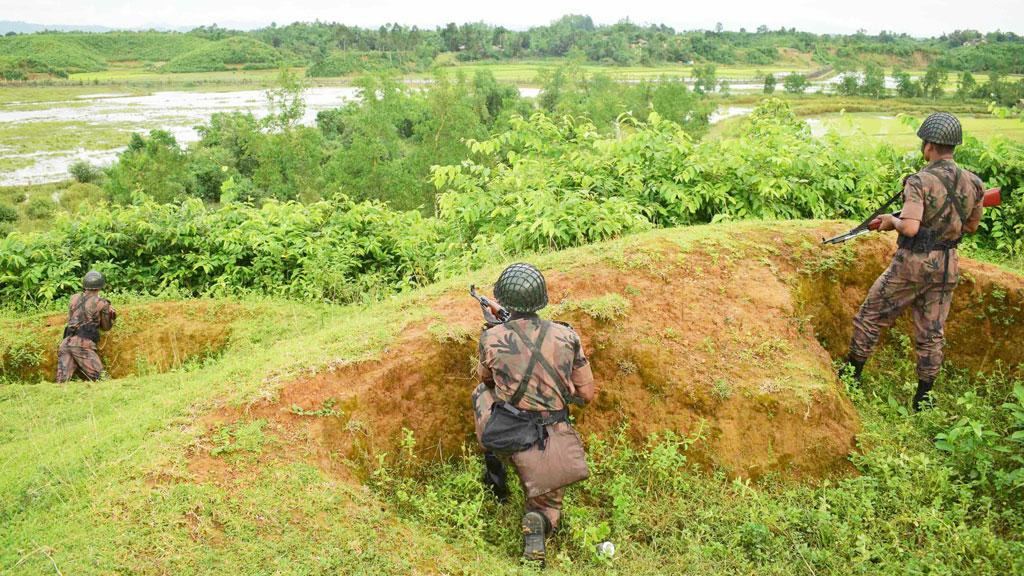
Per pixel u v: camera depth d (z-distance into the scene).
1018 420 5.05
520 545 4.11
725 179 8.94
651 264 5.84
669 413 4.91
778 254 6.27
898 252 5.16
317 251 9.91
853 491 4.49
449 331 5.00
